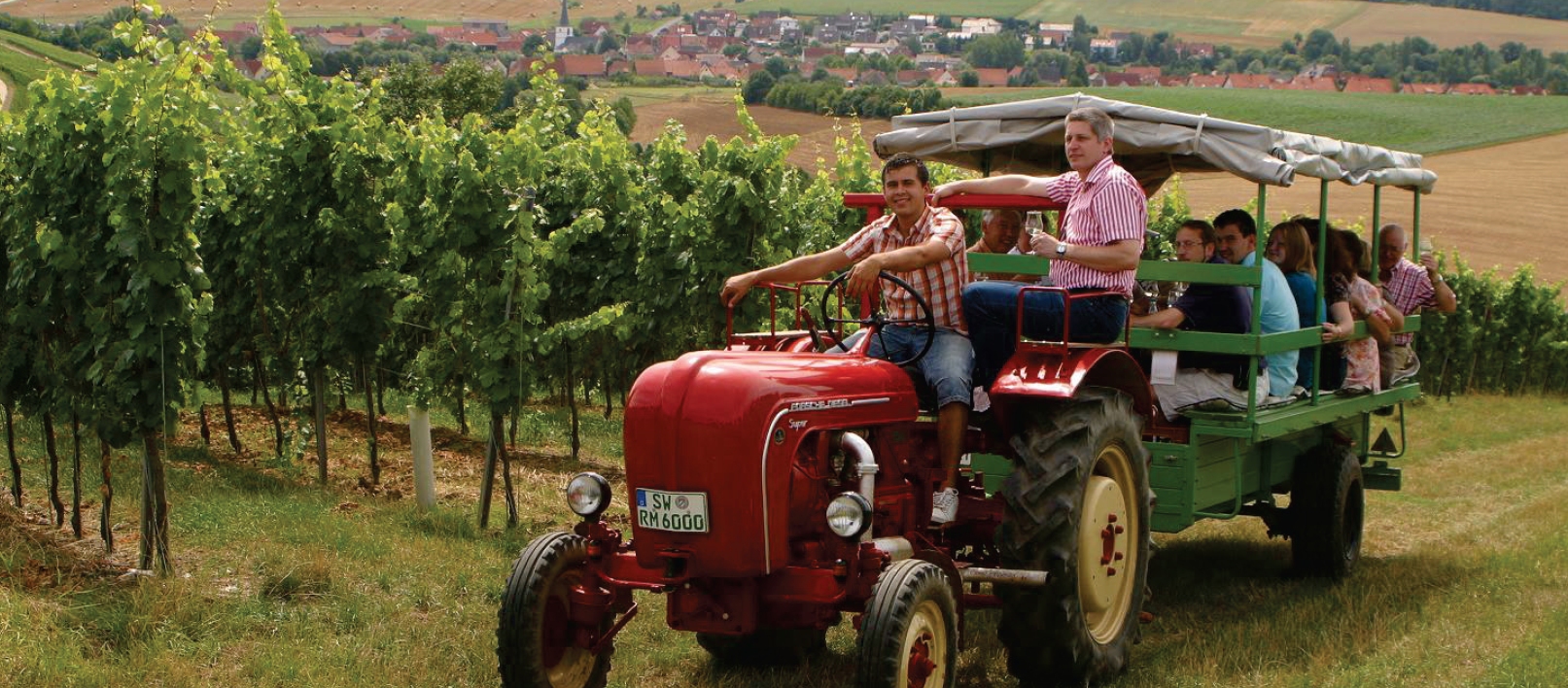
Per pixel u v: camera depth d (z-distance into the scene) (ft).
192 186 22.77
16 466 25.49
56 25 177.06
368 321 31.22
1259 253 22.02
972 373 19.13
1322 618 22.44
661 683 18.89
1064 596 17.65
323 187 32.22
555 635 16.57
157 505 21.91
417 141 32.37
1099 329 18.86
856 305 40.70
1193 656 20.15
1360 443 29.78
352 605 20.54
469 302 29.76
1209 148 21.63
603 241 42.52
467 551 24.79
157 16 23.07
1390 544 31.22
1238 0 569.64
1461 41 473.67
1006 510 17.97
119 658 17.81
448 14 510.17
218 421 37.81
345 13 465.06
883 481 17.65
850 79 378.53
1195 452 21.91
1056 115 22.90
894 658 15.02
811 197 47.67
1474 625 22.00
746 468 15.46
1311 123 234.38
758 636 19.48
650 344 41.01
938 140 24.25
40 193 24.00
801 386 16.08
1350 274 27.17
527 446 39.27
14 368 24.56
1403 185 29.45
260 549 23.07
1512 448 49.96
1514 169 189.37
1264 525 33.14
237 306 33.37
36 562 21.68
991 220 24.67
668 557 15.78
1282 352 23.61
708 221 37.68
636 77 320.29
